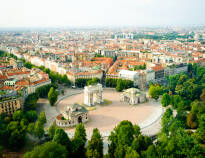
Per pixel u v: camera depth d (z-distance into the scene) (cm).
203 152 18250
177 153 18388
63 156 17450
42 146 18338
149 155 17775
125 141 19988
